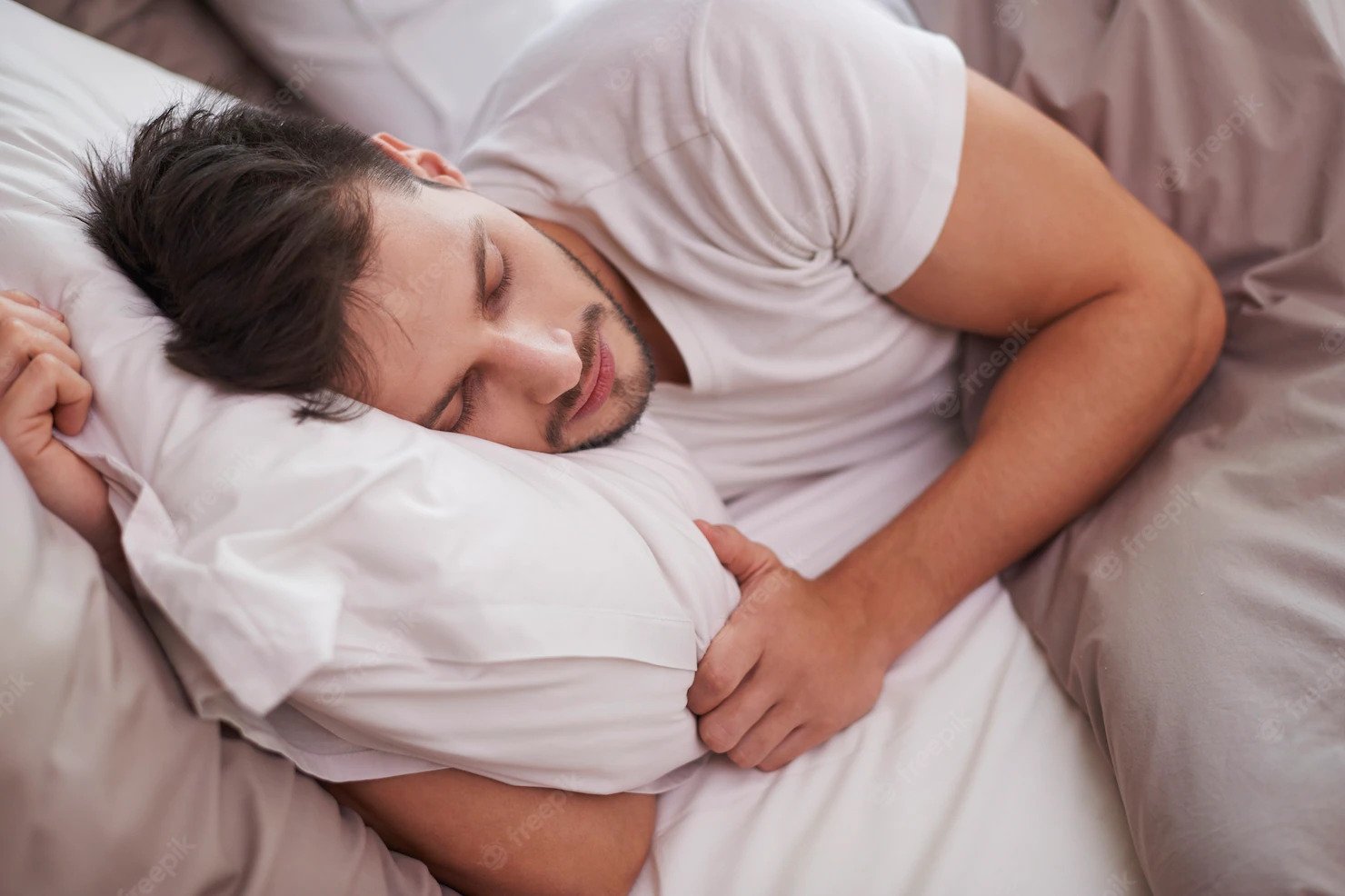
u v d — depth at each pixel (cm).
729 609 78
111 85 90
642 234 87
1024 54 99
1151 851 67
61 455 63
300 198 66
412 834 69
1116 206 87
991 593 90
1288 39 88
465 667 61
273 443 61
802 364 91
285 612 55
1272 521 75
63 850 55
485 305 73
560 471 72
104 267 70
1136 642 74
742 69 82
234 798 62
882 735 79
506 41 117
